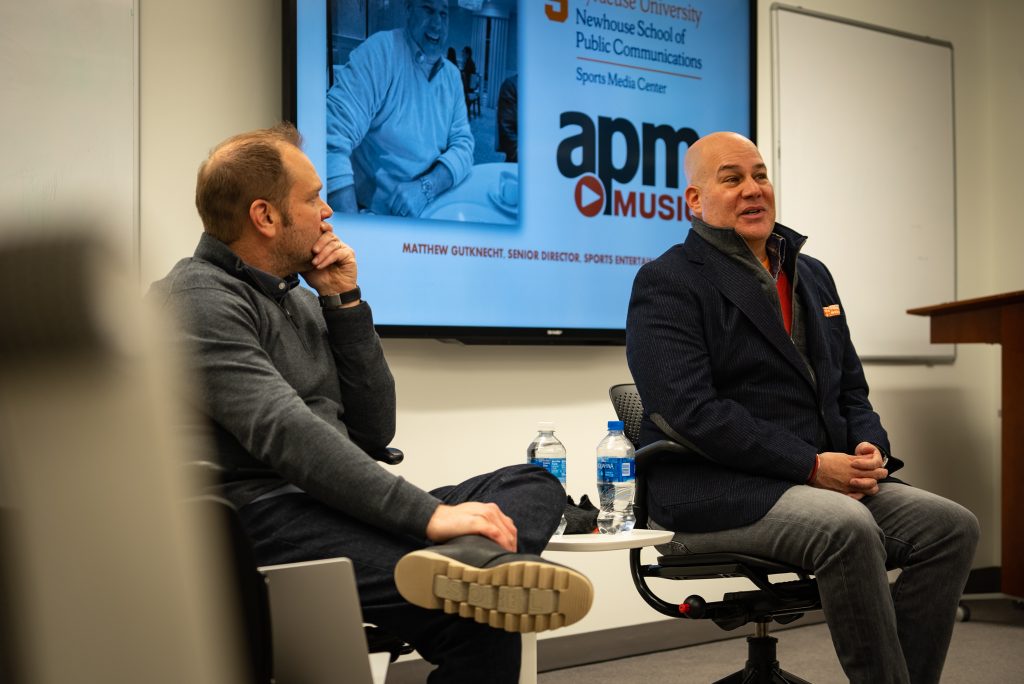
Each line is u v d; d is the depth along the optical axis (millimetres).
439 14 3004
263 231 1629
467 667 1359
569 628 3203
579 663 3088
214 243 1604
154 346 269
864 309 3996
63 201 258
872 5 4105
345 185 2838
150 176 2627
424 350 2996
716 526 2023
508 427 3137
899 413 4090
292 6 2748
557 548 1750
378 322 2881
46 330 257
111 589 281
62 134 2477
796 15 3865
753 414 2170
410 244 2943
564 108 3254
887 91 4113
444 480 3008
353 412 1765
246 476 1482
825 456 2055
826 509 1888
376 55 2889
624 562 3344
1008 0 4371
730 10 3641
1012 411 3609
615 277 3346
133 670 282
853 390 2348
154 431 272
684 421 2053
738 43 3656
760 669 2119
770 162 3789
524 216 3158
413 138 2953
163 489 277
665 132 3482
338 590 1154
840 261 3943
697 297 2184
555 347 3256
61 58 2480
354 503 1372
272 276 1624
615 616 3316
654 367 2121
